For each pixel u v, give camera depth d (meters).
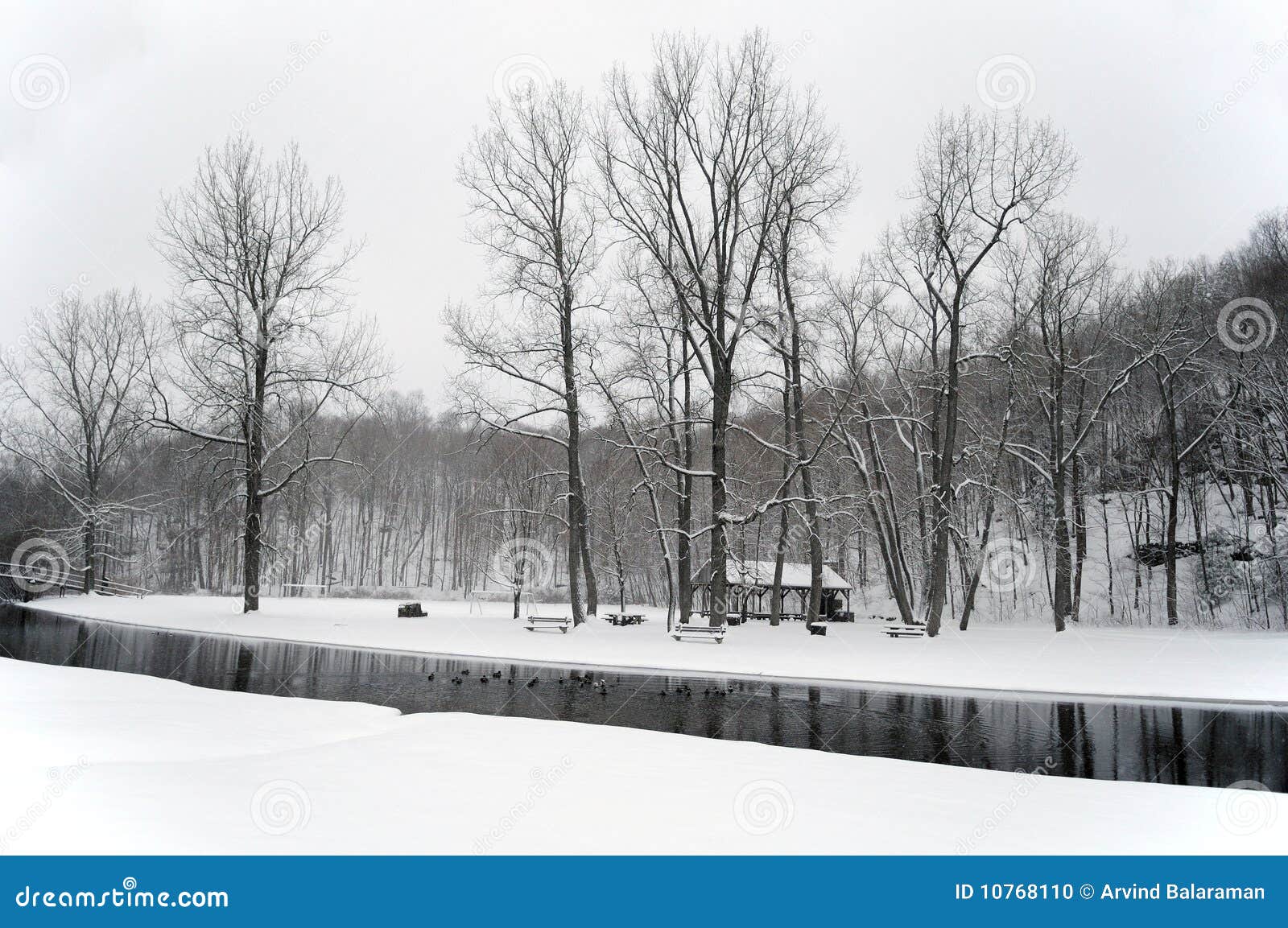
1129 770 12.73
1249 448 45.09
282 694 18.62
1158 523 52.53
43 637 29.27
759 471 46.41
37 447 51.75
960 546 42.06
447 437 80.75
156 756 10.66
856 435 48.22
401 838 7.50
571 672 23.94
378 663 24.69
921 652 28.33
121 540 58.94
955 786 10.34
